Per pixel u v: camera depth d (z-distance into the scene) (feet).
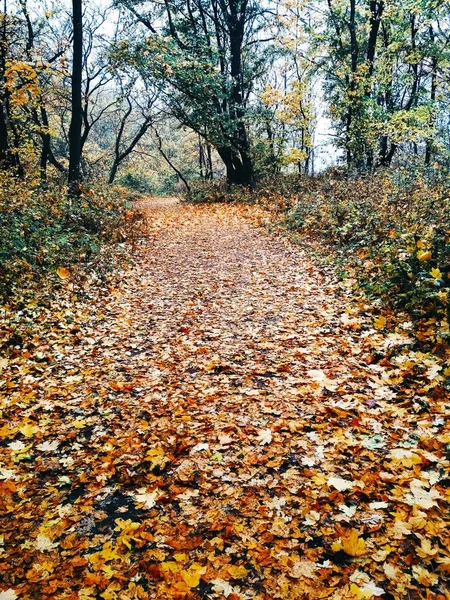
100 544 9.03
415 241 21.67
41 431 13.33
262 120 73.87
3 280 24.17
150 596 7.79
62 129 101.65
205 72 65.46
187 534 9.08
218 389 15.20
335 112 67.56
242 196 65.36
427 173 45.68
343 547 8.25
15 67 41.01
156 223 49.26
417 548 8.06
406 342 16.60
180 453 11.77
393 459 10.61
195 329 21.29
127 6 67.97
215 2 72.59
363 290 22.70
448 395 13.07
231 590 7.72
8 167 48.47
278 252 35.01
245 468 10.93
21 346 19.47
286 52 77.30
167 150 153.69
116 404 14.76
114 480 10.99
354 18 66.23
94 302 25.55
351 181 46.24
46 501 10.35
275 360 17.12
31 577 8.23
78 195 44.88
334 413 12.98
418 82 74.69
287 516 9.29
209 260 34.50
